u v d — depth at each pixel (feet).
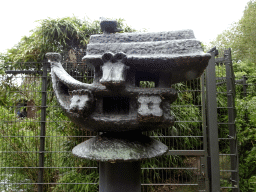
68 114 3.22
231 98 7.55
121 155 2.96
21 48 10.68
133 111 3.16
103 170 3.53
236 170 7.16
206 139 7.32
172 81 3.91
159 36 3.34
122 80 2.82
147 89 3.12
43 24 9.79
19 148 8.30
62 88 3.65
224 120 9.71
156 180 9.05
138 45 3.23
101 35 3.49
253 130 8.50
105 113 3.34
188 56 2.90
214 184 6.88
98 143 3.22
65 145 8.97
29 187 8.21
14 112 9.05
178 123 9.25
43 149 7.77
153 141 3.61
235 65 16.02
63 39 9.73
